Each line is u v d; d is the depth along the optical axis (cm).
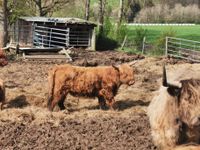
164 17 8162
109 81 1344
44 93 1623
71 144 1041
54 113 1308
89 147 1022
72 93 1362
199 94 450
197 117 443
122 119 1255
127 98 1566
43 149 1010
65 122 1210
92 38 3447
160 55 3077
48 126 1175
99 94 1353
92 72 1345
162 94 535
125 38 3562
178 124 466
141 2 8056
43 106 1455
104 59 2736
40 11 4334
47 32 3475
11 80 1920
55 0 4562
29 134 1110
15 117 1261
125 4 5706
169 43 3094
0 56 1772
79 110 1391
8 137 1086
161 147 505
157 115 523
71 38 3422
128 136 1098
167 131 482
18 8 4138
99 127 1170
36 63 2506
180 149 362
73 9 5350
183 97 459
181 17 8269
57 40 3553
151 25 7400
